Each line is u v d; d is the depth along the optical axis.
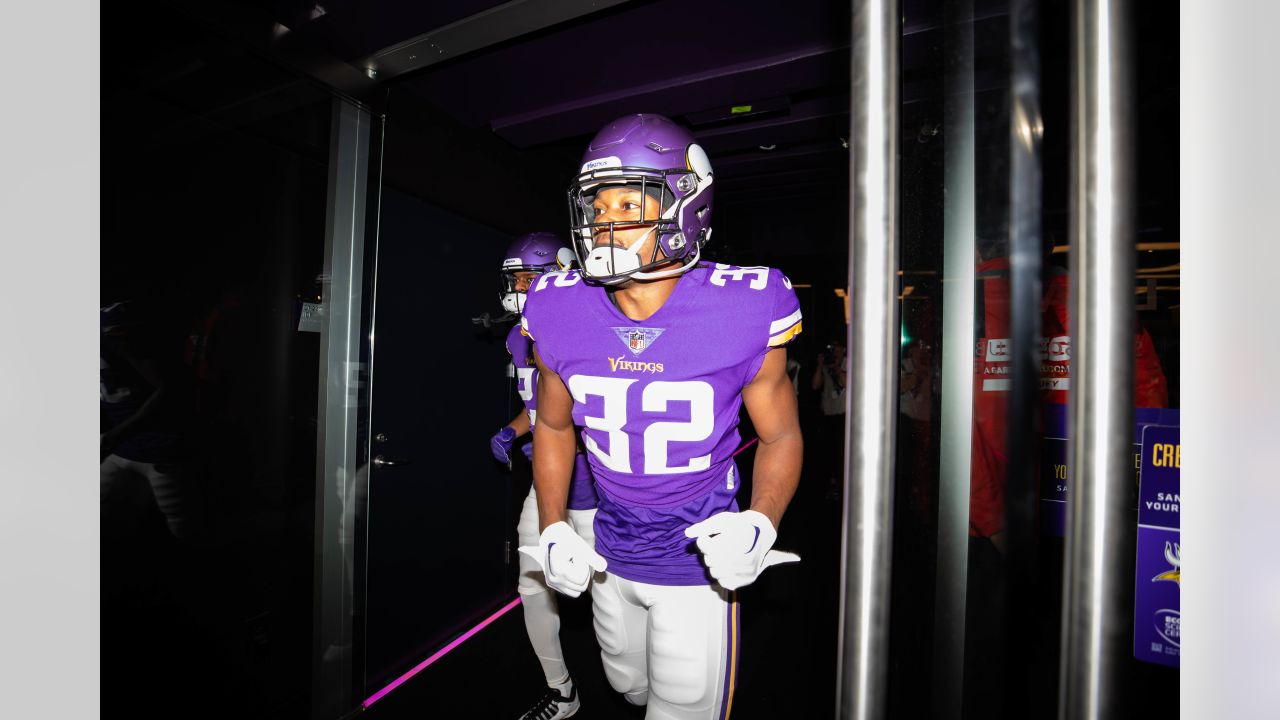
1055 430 0.54
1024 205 0.50
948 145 0.54
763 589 2.70
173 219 1.40
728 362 0.96
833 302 4.73
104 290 1.29
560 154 3.02
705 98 2.20
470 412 2.43
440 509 2.27
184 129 1.40
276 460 1.67
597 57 1.94
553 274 1.13
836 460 4.23
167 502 1.43
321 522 1.80
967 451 0.53
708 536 0.88
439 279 2.25
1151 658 0.56
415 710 1.83
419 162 2.08
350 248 1.81
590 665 2.10
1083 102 0.32
